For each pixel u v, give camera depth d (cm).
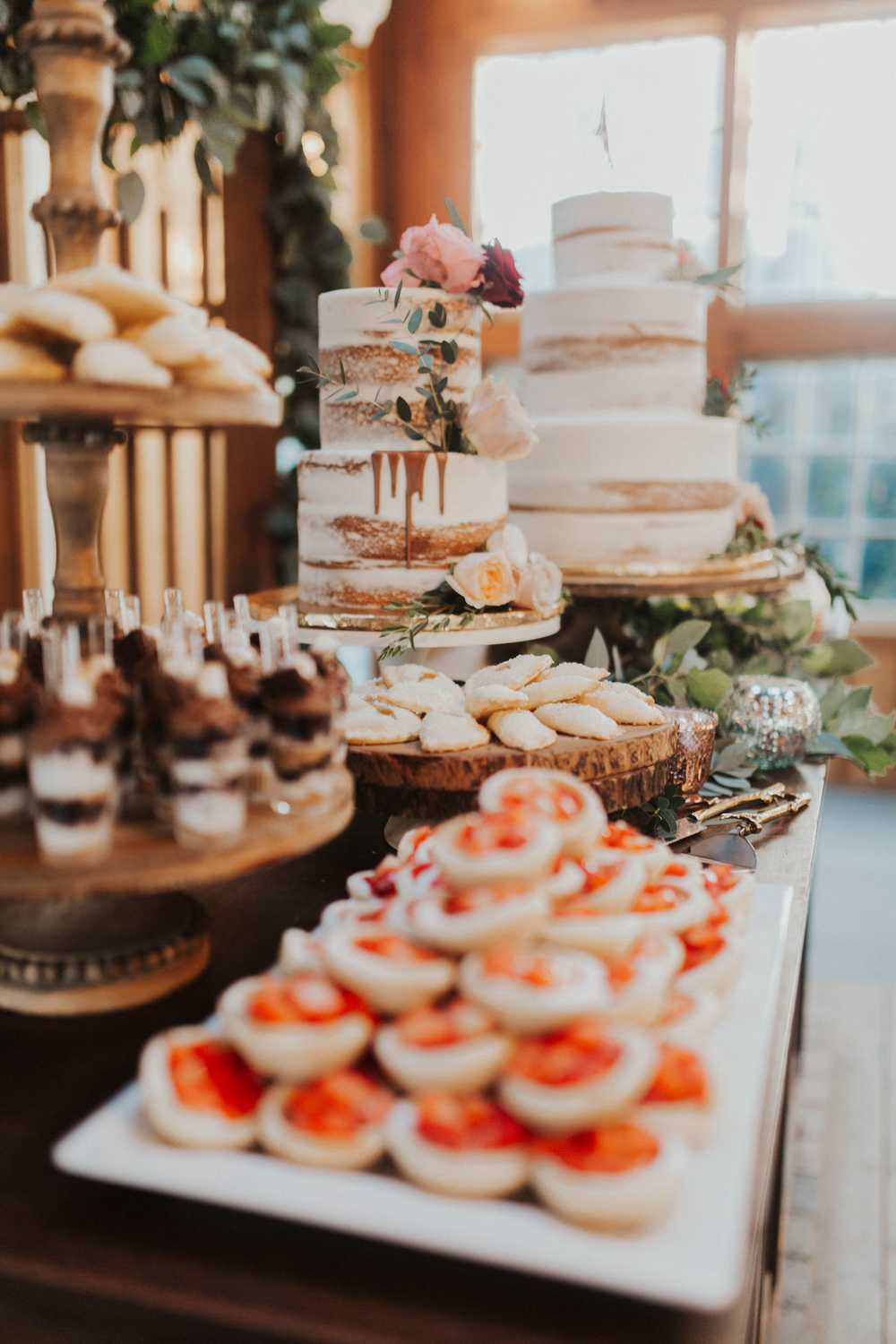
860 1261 171
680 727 125
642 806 117
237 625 106
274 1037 60
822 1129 205
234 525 328
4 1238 60
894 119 385
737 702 148
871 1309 161
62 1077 74
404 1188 57
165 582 306
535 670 121
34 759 71
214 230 307
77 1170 59
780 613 189
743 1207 57
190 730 73
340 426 156
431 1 407
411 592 149
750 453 427
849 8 374
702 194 399
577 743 108
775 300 409
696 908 78
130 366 76
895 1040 236
